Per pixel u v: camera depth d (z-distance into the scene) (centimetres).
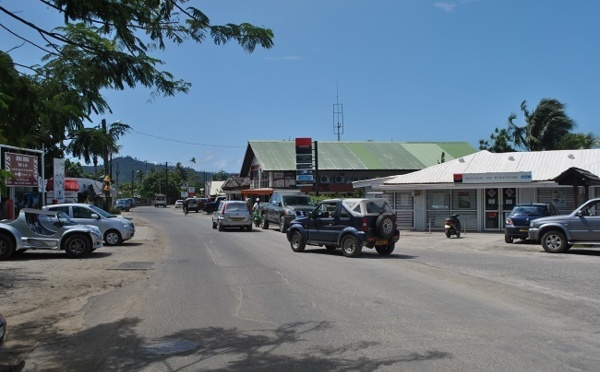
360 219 1661
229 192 6938
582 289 1056
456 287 1087
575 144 3903
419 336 707
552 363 584
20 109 581
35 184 2244
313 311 873
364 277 1231
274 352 646
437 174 3011
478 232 2777
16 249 1602
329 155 5450
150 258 1677
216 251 1894
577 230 1738
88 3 541
